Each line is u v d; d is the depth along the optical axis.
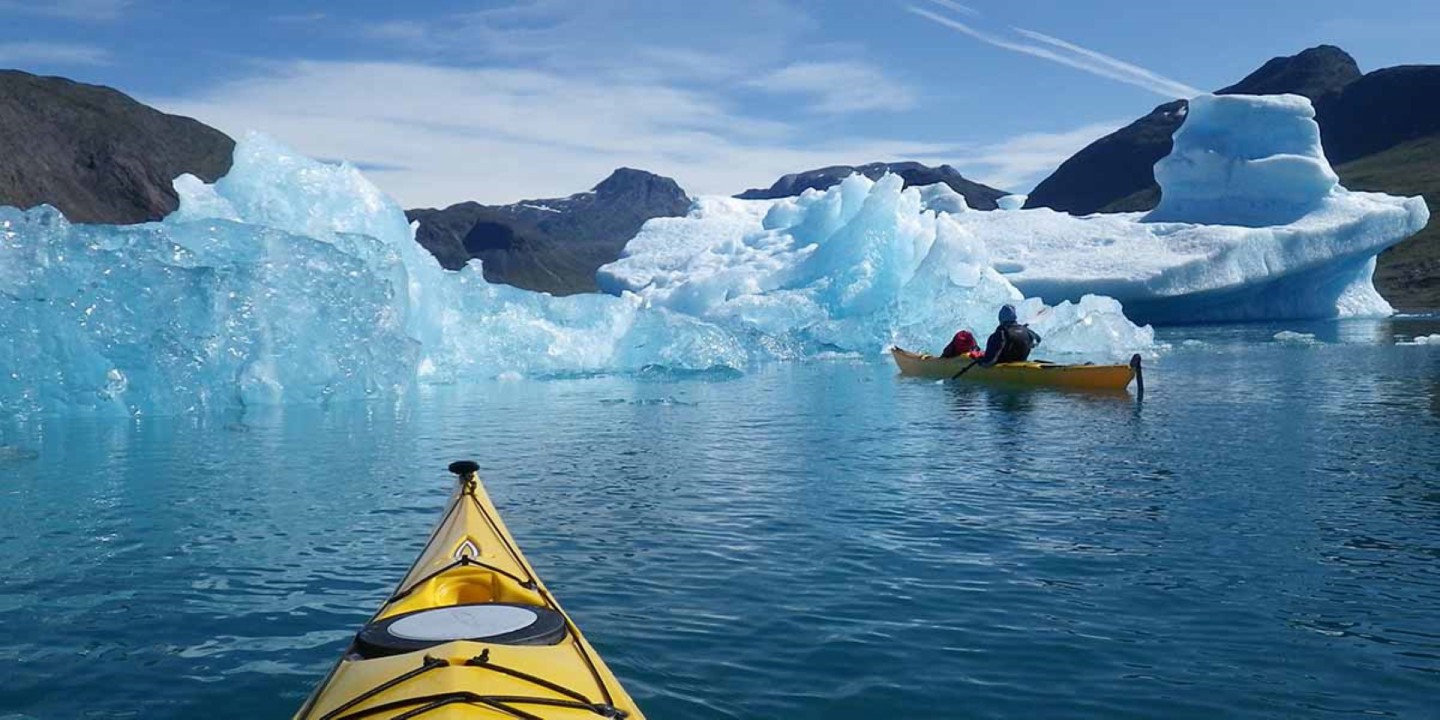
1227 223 41.94
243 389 14.63
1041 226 41.91
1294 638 4.88
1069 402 14.62
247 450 10.85
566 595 5.62
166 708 4.22
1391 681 4.36
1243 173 41.72
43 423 12.94
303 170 18.28
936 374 18.91
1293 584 5.73
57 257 13.61
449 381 19.67
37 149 133.88
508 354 20.95
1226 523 7.15
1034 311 26.16
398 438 11.82
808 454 10.41
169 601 5.61
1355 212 38.66
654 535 6.99
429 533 7.11
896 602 5.46
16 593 5.76
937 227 27.14
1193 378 18.05
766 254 35.00
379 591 5.78
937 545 6.65
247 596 5.69
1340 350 24.33
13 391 12.98
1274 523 7.12
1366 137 109.44
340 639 5.00
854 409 14.34
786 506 7.90
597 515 7.64
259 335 14.73
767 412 14.22
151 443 11.34
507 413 14.32
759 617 5.22
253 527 7.32
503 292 22.17
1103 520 7.29
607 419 13.59
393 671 3.14
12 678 4.54
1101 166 131.88
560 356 21.72
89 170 139.00
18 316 12.94
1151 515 7.43
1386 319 40.47
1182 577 5.88
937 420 12.97
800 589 5.71
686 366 21.75
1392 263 65.25
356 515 7.70
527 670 3.18
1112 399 14.88
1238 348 25.69
